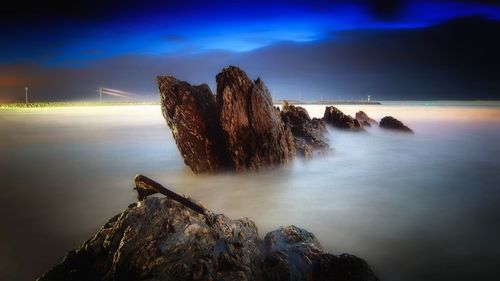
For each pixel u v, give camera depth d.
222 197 16.84
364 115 45.19
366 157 28.59
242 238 8.51
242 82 18.45
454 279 10.10
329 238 12.77
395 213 15.48
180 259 7.28
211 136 19.34
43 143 40.03
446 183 21.17
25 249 12.34
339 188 19.22
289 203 16.30
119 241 7.90
